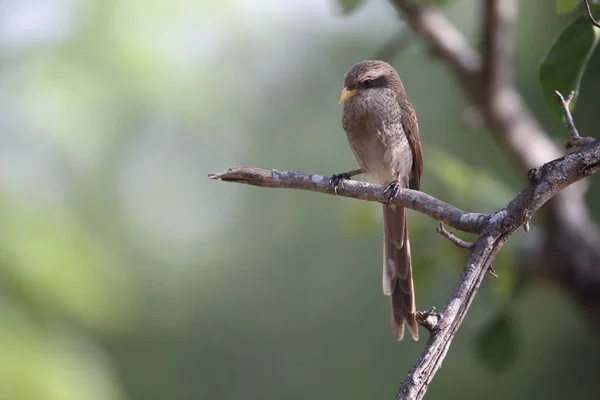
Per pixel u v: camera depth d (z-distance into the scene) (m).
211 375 18.02
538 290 14.70
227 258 18.89
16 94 9.54
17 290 7.71
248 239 19.03
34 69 9.73
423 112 16.59
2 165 8.73
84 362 7.89
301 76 18.42
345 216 11.09
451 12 17.12
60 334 7.96
